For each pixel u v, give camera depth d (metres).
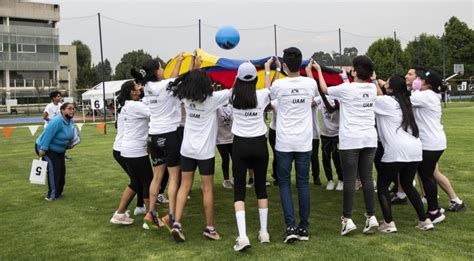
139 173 5.41
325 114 7.20
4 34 52.84
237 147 4.65
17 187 8.24
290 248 4.55
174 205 5.04
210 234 4.91
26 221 5.87
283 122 4.71
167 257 4.41
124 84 5.69
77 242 4.96
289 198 4.77
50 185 7.09
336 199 6.72
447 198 6.53
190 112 4.79
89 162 11.09
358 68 4.81
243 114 4.63
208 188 4.89
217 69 7.16
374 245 4.59
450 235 4.86
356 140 4.75
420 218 5.07
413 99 5.20
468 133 14.55
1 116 41.03
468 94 53.12
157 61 5.17
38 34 55.34
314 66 5.28
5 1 54.56
